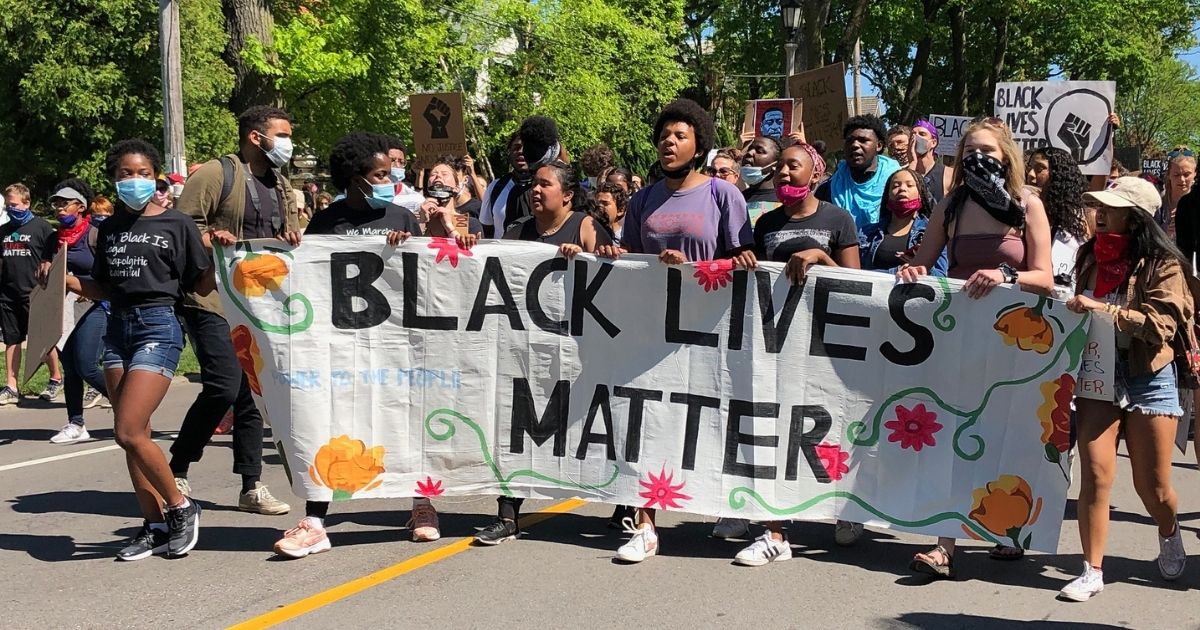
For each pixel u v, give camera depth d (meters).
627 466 5.30
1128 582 4.90
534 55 28.69
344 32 20.94
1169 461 4.79
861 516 5.07
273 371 5.30
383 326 5.39
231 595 4.64
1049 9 30.30
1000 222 4.80
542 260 5.37
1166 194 8.09
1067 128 9.80
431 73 24.78
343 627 4.24
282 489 6.91
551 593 4.63
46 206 18.27
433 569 4.98
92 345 8.11
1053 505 4.81
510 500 5.50
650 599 4.55
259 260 5.30
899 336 5.01
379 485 5.38
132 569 5.05
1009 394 4.86
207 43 17.83
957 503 4.94
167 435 8.81
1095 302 4.62
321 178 22.23
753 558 5.06
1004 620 4.34
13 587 4.79
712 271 5.19
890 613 4.41
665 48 32.19
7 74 17.31
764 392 5.16
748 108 12.45
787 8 18.75
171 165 13.80
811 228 5.30
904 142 7.62
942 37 31.45
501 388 5.43
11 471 7.52
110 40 17.11
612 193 7.73
